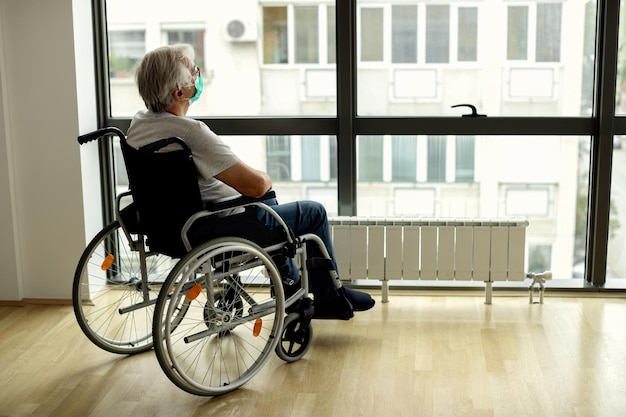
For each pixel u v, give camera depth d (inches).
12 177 139.5
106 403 101.9
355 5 138.1
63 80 136.3
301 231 117.0
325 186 146.5
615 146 140.8
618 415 97.0
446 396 102.6
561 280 146.1
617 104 139.6
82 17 137.8
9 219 139.9
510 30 137.9
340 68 138.4
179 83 103.6
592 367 111.3
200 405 101.1
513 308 136.9
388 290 146.1
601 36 134.7
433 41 139.6
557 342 120.7
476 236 137.2
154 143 95.4
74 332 128.0
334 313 121.4
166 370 98.2
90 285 142.3
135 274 151.4
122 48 144.4
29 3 134.2
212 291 102.7
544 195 144.3
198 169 101.5
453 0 137.8
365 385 106.3
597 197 139.7
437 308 137.6
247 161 146.2
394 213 147.6
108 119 144.9
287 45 141.4
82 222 140.6
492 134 139.9
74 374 110.9
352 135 141.6
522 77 139.4
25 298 143.6
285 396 103.4
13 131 138.6
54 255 142.0
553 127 138.6
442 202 146.4
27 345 122.3
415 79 141.3
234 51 142.5
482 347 119.2
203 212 99.5
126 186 149.9
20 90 137.2
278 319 107.9
